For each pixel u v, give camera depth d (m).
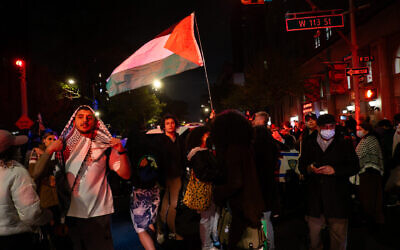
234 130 3.55
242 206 3.49
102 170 3.77
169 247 5.65
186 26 6.17
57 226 3.70
